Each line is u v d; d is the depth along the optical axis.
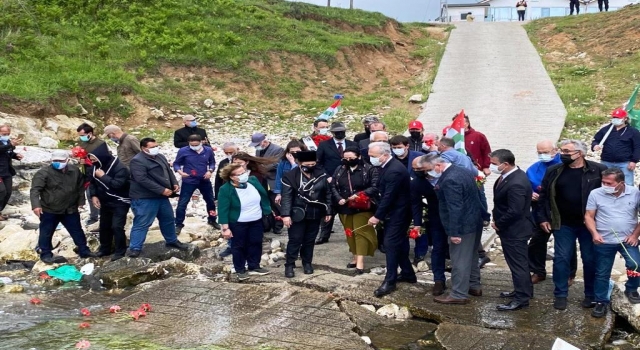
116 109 21.89
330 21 33.22
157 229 11.30
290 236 8.75
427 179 7.79
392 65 30.02
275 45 27.94
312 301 7.73
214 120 22.72
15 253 9.97
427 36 35.59
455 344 6.44
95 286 8.74
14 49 22.83
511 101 23.23
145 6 28.70
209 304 7.74
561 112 21.62
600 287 7.04
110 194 9.56
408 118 22.03
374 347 6.62
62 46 24.33
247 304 7.70
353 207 8.73
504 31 34.88
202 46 26.45
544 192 7.44
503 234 7.34
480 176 8.83
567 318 7.00
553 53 30.47
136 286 8.74
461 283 7.50
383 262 9.47
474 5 59.50
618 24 31.48
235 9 30.84
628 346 6.55
